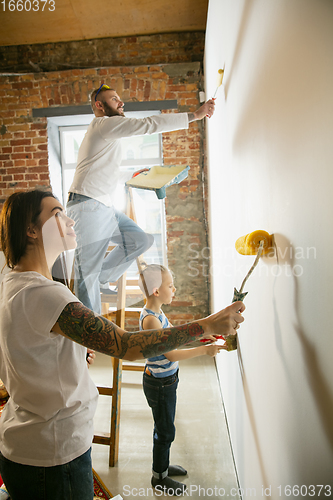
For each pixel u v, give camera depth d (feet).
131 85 10.46
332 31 1.34
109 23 10.01
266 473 2.92
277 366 2.49
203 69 10.32
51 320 2.06
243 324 4.02
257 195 2.96
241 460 4.44
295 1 1.79
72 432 2.29
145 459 5.44
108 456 5.59
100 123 4.73
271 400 2.69
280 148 2.19
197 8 9.50
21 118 10.79
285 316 2.23
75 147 11.99
